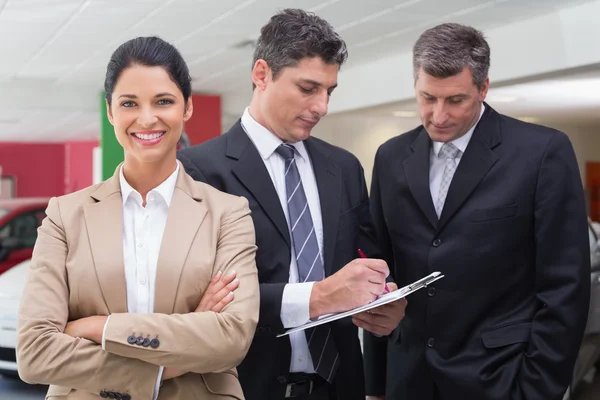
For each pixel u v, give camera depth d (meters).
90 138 16.45
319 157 1.74
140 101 1.28
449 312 1.84
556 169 1.76
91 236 1.29
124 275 1.28
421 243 1.90
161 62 1.29
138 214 1.34
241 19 5.19
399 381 1.96
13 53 6.43
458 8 4.82
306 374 1.64
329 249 1.67
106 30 5.51
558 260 1.75
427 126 1.82
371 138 10.29
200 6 4.78
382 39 5.96
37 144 18.09
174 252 1.29
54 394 1.28
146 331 1.20
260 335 1.55
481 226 1.80
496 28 5.48
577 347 1.75
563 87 7.66
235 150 1.65
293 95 1.54
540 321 1.76
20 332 1.23
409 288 1.43
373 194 2.09
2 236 6.17
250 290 1.32
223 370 1.26
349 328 1.71
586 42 4.66
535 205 1.78
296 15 1.54
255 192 1.61
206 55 6.68
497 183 1.80
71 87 8.74
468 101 1.74
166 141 1.31
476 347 1.82
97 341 1.22
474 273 1.80
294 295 1.50
